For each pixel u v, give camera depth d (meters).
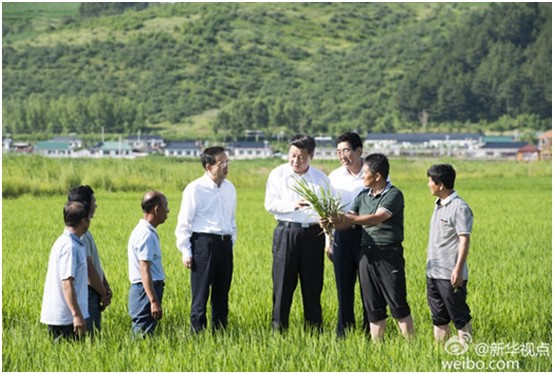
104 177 45.28
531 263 17.05
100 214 29.95
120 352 9.36
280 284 11.07
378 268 10.34
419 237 21.98
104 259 17.39
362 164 11.32
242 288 13.48
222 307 11.16
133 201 37.41
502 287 13.71
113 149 191.50
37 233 23.48
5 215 29.56
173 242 21.19
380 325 10.43
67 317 9.91
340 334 10.80
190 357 9.12
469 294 12.96
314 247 11.05
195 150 194.75
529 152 178.50
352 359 9.06
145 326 10.52
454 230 10.12
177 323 11.46
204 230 11.05
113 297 12.84
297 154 11.08
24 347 9.70
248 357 9.09
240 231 23.91
